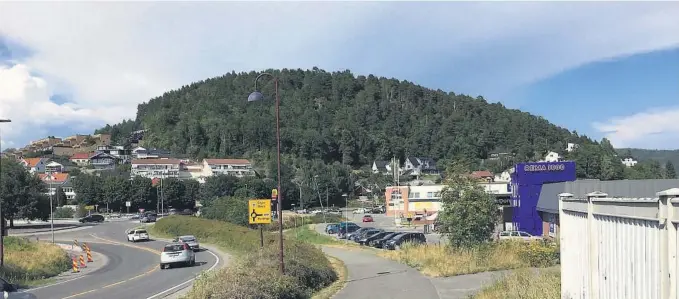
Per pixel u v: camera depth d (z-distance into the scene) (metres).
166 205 118.50
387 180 149.50
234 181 119.62
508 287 13.02
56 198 107.19
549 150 153.38
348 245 44.94
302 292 16.66
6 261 28.56
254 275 15.12
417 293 15.69
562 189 40.12
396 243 37.19
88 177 118.25
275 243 25.84
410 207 94.88
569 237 9.19
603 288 7.12
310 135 168.00
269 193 118.25
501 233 37.66
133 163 149.88
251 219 27.77
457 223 23.84
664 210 5.02
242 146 174.62
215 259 35.31
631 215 6.01
